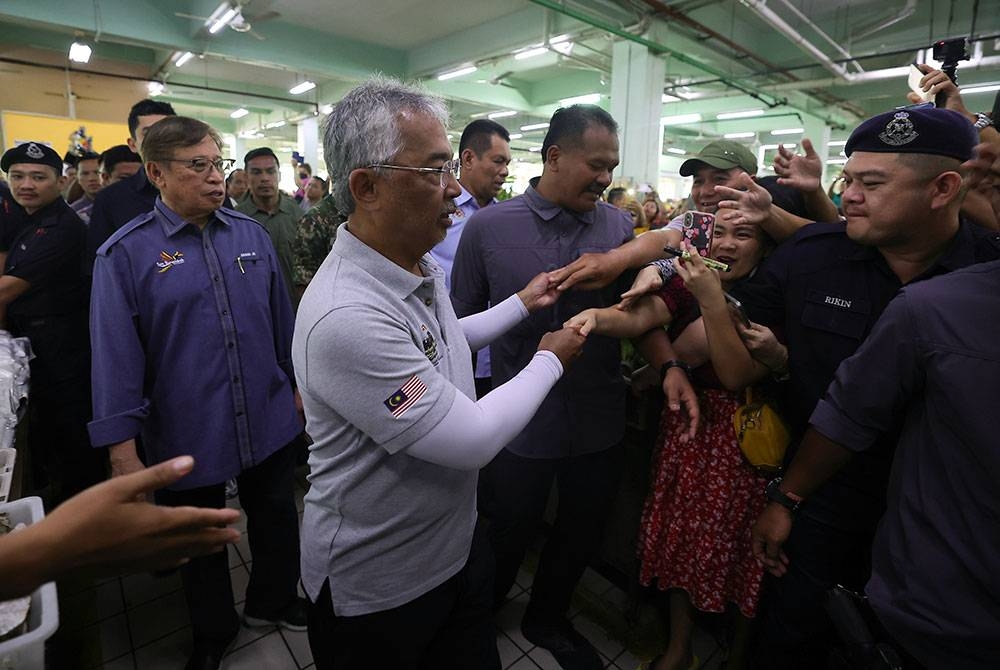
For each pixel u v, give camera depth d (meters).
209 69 10.84
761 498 1.30
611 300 1.44
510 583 1.64
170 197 1.38
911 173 0.91
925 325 0.80
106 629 1.71
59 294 2.14
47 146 2.15
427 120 0.77
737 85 9.44
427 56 9.41
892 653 0.88
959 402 0.75
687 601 1.46
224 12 6.63
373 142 0.75
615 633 1.71
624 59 7.48
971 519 0.76
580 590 1.87
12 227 2.40
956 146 0.90
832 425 0.99
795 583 1.17
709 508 1.32
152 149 1.33
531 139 17.23
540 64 9.94
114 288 1.33
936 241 0.98
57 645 1.64
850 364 0.96
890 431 1.05
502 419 0.82
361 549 0.87
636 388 1.62
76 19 6.75
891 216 0.94
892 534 0.87
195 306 1.40
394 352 0.75
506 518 1.50
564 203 1.36
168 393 1.41
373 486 0.84
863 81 8.38
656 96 7.49
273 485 1.60
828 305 1.11
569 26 7.41
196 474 1.43
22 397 1.75
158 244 1.38
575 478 1.48
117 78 10.41
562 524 1.54
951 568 0.77
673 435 1.40
